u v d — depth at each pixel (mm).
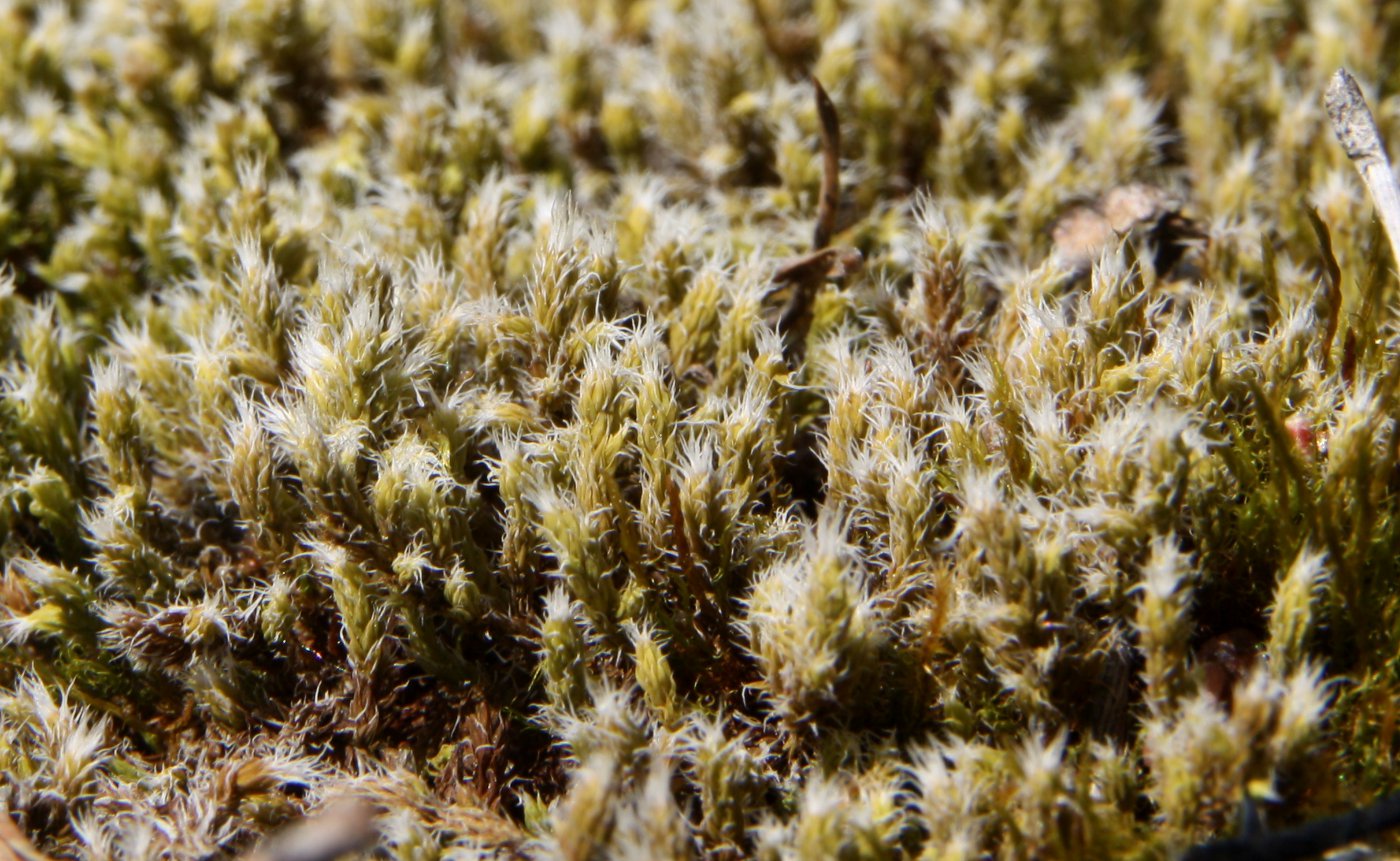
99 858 193
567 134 242
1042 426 198
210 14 242
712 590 200
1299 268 218
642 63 247
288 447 200
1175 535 195
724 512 198
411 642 200
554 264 206
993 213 229
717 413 207
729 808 191
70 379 221
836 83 238
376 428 203
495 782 198
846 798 190
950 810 188
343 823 185
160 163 236
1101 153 232
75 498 214
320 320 207
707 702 200
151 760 203
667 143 240
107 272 230
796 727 195
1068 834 187
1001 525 192
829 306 217
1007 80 240
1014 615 192
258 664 204
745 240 226
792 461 212
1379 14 242
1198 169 237
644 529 201
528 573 202
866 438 203
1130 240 222
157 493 213
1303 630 191
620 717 192
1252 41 243
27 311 225
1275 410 200
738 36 245
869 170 235
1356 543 194
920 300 212
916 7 245
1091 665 193
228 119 234
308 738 201
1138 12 249
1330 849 182
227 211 225
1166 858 187
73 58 249
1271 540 198
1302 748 186
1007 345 212
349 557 201
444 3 254
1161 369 200
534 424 207
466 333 211
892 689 197
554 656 196
